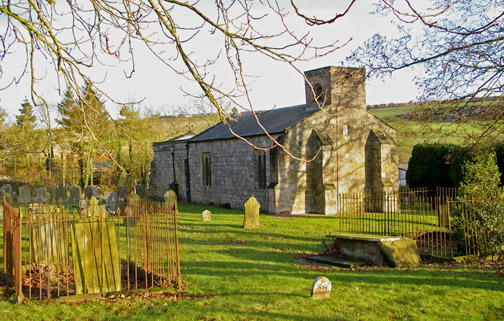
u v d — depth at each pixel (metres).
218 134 38.22
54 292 10.66
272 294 10.41
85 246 10.16
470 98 16.53
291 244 18.08
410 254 13.87
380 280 11.57
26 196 30.20
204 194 39.38
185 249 16.70
